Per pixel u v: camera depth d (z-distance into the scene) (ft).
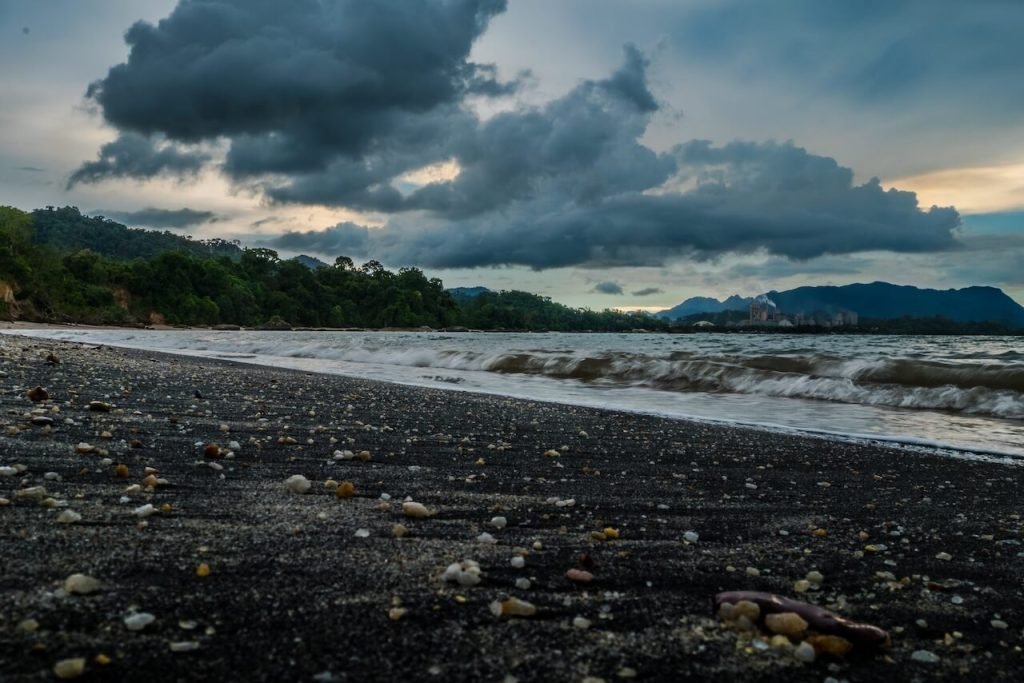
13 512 10.27
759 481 18.66
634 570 10.11
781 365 57.00
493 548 10.64
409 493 14.49
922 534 13.52
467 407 33.94
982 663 7.65
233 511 11.50
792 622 7.73
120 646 6.28
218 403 28.78
